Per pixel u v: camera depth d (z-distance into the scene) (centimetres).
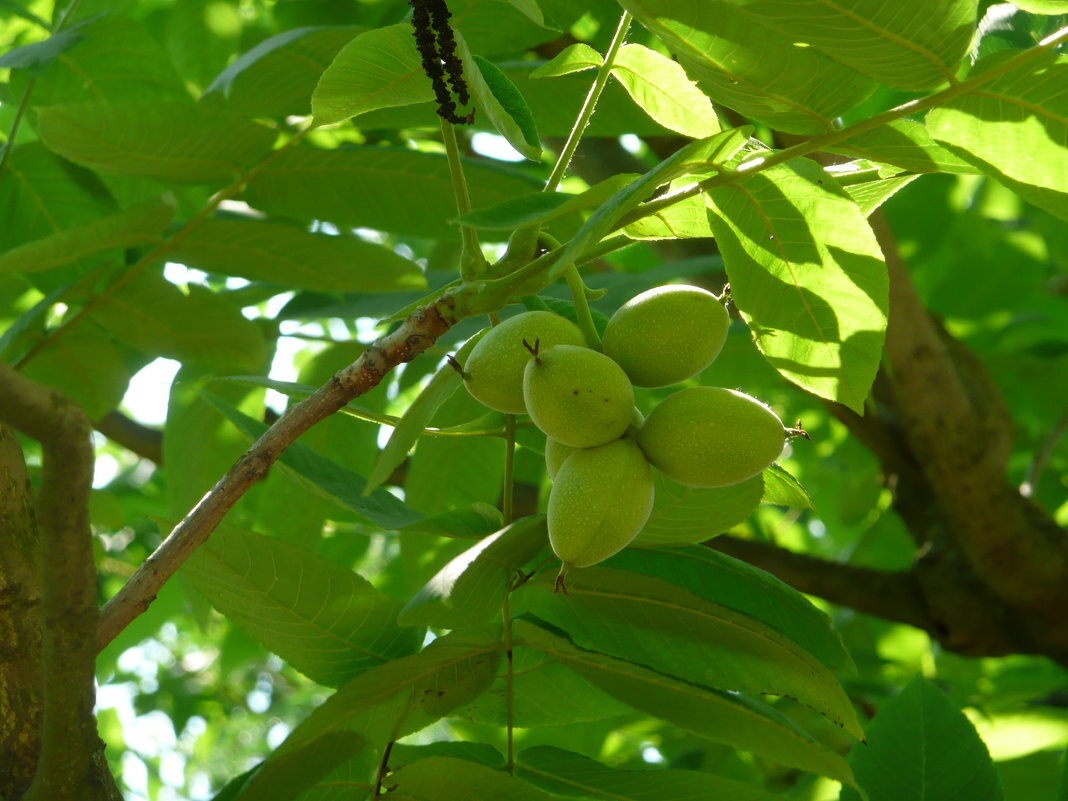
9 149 101
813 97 74
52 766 71
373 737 79
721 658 79
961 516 131
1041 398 163
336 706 77
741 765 132
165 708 241
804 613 80
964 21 71
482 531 80
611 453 74
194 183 95
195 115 90
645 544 81
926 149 76
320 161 95
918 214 153
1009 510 129
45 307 94
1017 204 158
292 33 91
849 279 79
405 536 106
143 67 104
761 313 80
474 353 76
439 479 106
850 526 182
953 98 74
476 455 105
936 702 84
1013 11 83
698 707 80
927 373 127
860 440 147
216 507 71
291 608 79
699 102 80
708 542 138
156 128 90
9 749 74
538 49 119
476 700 83
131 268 94
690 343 76
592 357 74
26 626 75
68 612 68
